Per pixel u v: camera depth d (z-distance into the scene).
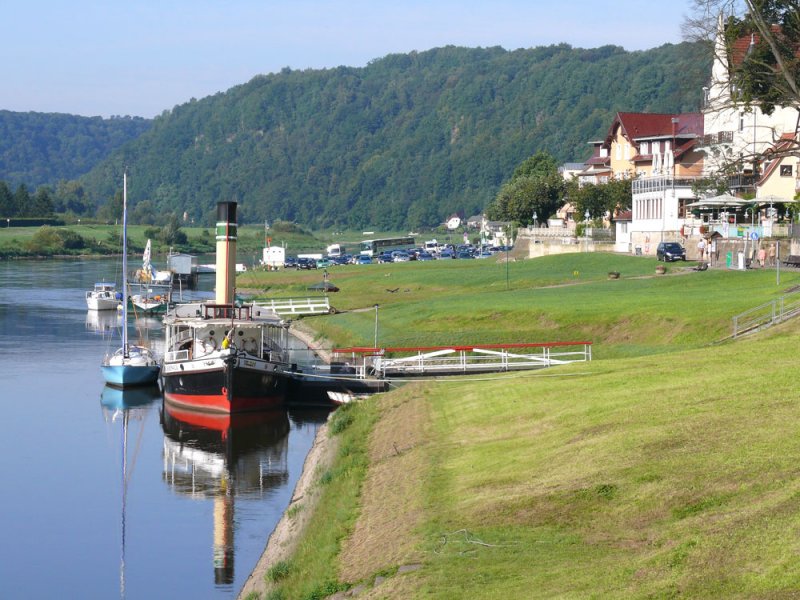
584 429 45.34
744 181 134.50
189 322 79.69
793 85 79.12
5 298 174.12
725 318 77.00
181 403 77.25
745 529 30.20
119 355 94.06
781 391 45.38
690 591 27.11
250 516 51.22
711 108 93.19
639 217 163.25
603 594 28.09
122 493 56.00
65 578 43.34
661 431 41.91
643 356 65.44
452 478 43.03
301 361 94.75
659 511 33.88
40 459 63.81
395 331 97.50
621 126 194.88
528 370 71.31
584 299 97.06
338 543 39.78
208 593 41.19
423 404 61.06
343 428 63.59
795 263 106.56
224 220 85.31
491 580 30.80
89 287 198.50
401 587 31.83
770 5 80.12
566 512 35.47
